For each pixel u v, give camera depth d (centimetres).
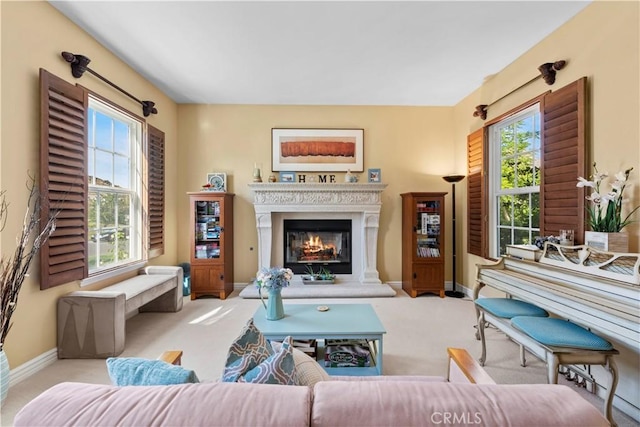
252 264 454
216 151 450
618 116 211
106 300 244
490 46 292
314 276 439
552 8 236
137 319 331
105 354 243
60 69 243
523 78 307
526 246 257
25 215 215
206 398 70
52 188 231
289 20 252
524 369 231
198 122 449
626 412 184
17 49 210
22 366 213
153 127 377
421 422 67
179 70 342
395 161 457
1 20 200
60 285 244
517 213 334
